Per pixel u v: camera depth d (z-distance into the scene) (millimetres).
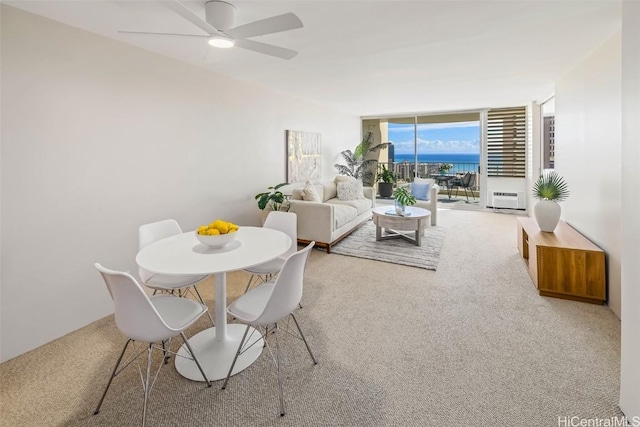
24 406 1709
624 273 1563
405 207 4695
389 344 2213
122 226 2842
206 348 2146
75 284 2514
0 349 2107
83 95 2502
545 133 5828
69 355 2174
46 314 2338
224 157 3977
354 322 2508
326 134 6602
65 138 2404
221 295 2174
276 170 5023
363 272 3586
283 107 5148
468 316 2576
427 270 3625
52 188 2346
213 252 1986
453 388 1784
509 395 1722
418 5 2139
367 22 2395
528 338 2250
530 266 3301
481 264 3775
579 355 2045
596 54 2977
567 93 3838
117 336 2420
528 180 6590
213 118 3779
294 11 2203
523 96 5434
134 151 2910
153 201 3111
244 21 2346
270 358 2072
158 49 2979
